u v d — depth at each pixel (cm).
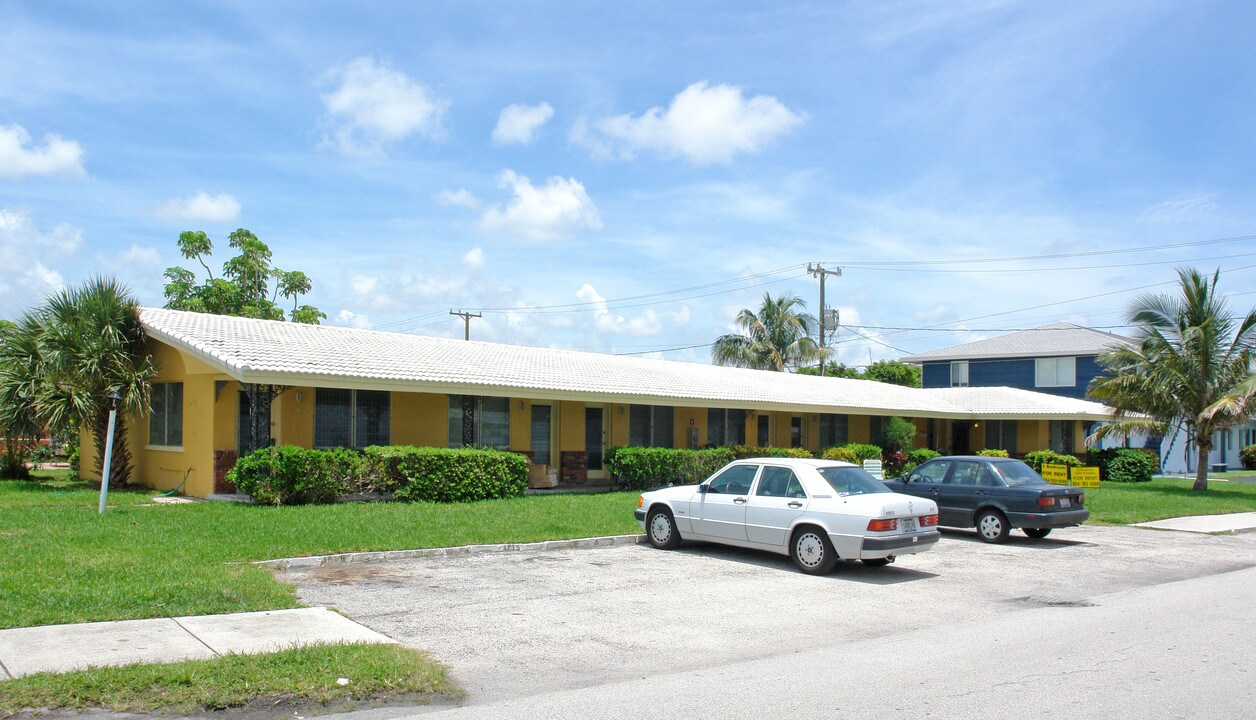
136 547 1127
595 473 2519
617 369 2697
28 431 1991
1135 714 615
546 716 604
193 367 1847
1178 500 2452
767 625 893
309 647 725
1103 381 3133
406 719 595
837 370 5784
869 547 1146
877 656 772
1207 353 2853
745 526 1273
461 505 1734
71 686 609
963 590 1111
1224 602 1048
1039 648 803
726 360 4819
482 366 2217
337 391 1966
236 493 1794
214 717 588
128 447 2092
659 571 1191
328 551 1194
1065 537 1714
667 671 721
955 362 4759
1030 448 3631
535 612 925
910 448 3341
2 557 1030
